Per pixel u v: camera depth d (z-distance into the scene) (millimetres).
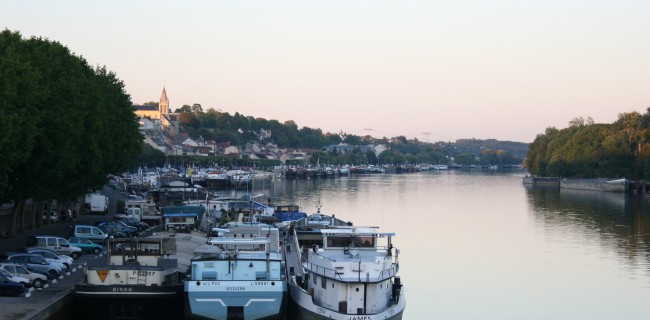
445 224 135375
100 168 98250
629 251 103375
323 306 54438
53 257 66875
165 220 89750
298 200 190750
